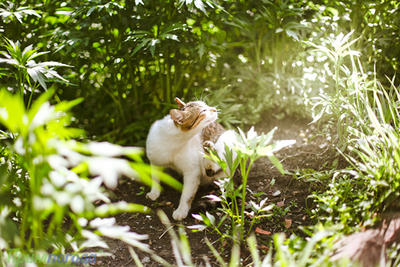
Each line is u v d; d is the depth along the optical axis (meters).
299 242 1.87
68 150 1.47
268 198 2.75
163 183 3.05
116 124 3.56
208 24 3.36
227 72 3.86
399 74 3.25
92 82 3.54
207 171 2.60
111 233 1.64
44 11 3.00
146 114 3.58
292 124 3.69
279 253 1.66
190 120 2.43
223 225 2.48
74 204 1.46
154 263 2.18
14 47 2.31
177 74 3.66
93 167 1.39
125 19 2.96
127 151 1.42
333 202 2.11
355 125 2.68
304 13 3.46
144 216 2.64
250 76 3.83
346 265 1.62
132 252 1.93
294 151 3.25
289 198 2.71
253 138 2.01
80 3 3.00
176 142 2.54
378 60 3.28
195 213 2.62
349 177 2.59
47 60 2.99
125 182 3.07
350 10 3.28
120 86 3.36
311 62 3.53
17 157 2.12
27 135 1.50
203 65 3.59
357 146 2.49
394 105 2.40
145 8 3.10
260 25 3.75
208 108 2.51
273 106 3.83
